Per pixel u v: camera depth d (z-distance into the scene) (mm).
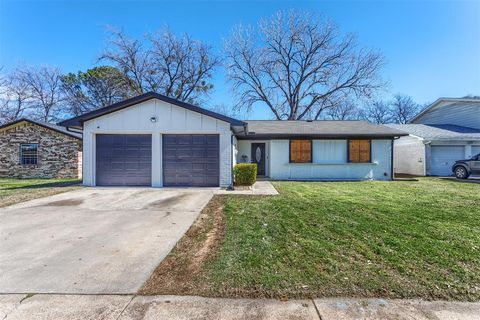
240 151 14320
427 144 15836
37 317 2250
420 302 2451
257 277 2898
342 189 9633
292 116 26719
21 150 15117
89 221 5395
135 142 10516
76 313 2301
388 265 3191
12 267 3234
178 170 10500
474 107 18328
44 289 2709
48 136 15023
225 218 5512
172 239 4273
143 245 4004
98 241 4191
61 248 3881
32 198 7859
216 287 2707
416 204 6746
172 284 2795
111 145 10547
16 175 15055
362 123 15836
